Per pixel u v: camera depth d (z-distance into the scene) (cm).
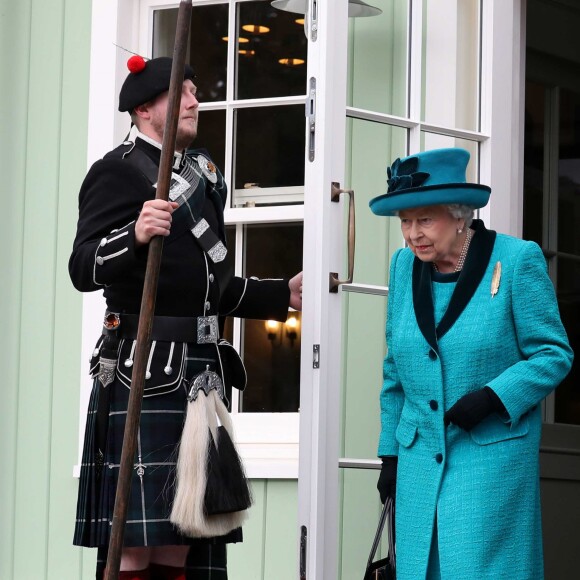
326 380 1252
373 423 1294
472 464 1029
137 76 1163
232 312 1259
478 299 1047
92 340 1585
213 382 1145
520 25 1458
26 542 1597
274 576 1486
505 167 1409
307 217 1273
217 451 1123
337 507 1247
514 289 1036
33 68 1662
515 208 1445
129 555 1124
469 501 1020
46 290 1625
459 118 1392
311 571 1230
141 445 1112
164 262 1128
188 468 1102
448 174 1055
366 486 1287
